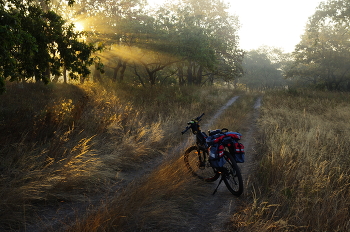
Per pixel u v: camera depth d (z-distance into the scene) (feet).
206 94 72.79
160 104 44.52
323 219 11.14
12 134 19.22
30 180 14.10
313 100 60.64
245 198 14.55
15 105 30.04
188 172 17.43
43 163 16.21
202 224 11.92
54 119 23.16
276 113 44.32
